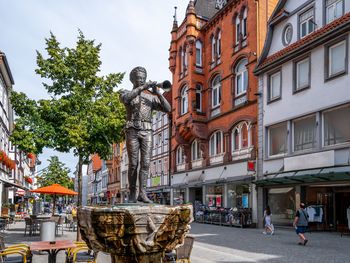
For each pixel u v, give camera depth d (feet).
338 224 56.39
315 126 59.21
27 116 42.04
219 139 90.74
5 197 109.70
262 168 70.69
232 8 86.28
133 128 18.35
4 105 103.14
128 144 18.37
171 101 122.72
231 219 73.67
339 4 57.82
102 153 45.16
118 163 197.26
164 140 125.18
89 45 44.21
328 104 56.39
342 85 54.19
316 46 59.11
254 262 31.89
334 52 56.90
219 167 86.48
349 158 51.42
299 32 65.82
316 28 61.52
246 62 81.20
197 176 96.12
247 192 75.46
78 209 15.96
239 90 83.61
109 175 219.82
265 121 70.95
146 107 18.66
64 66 42.52
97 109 43.21
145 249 14.33
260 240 48.16
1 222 60.64
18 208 127.24
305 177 54.44
